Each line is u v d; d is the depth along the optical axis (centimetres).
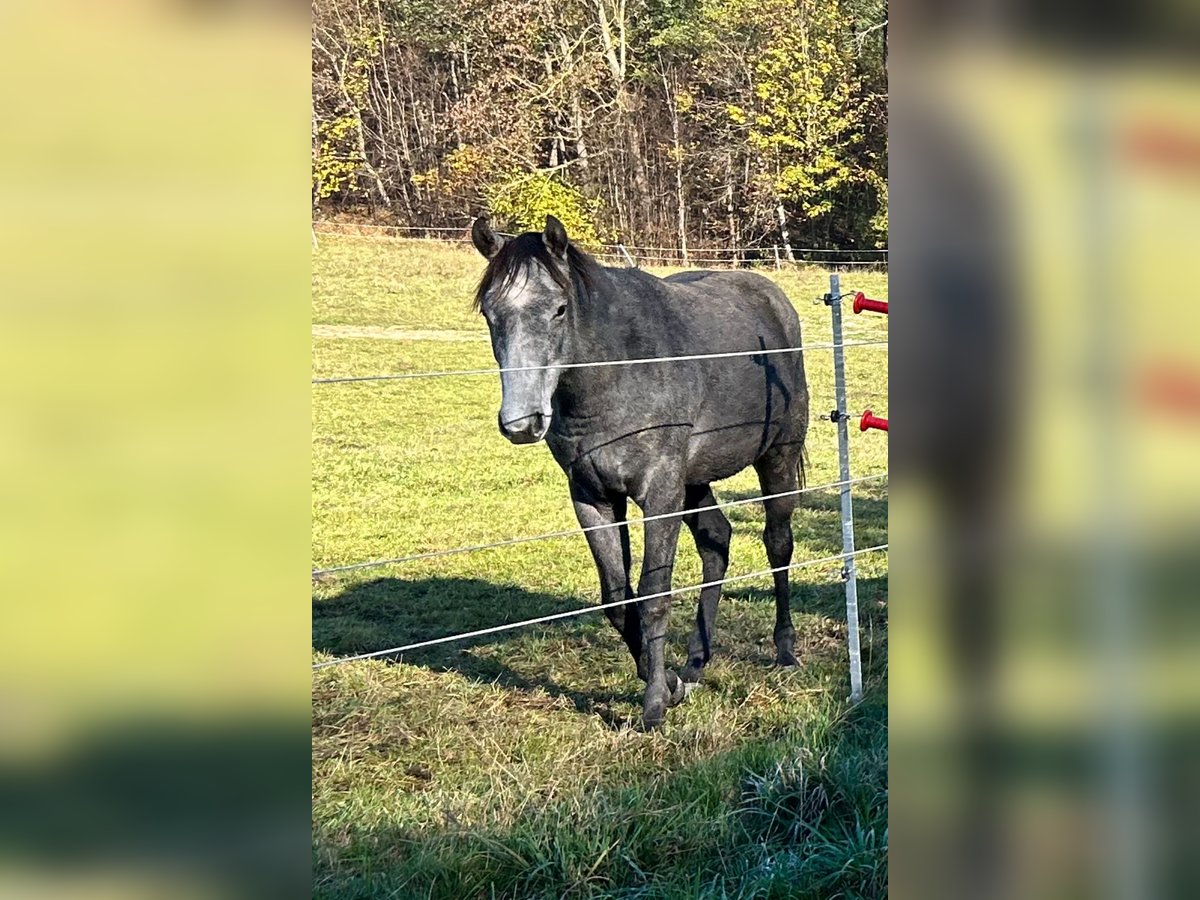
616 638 531
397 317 1396
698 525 485
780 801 328
